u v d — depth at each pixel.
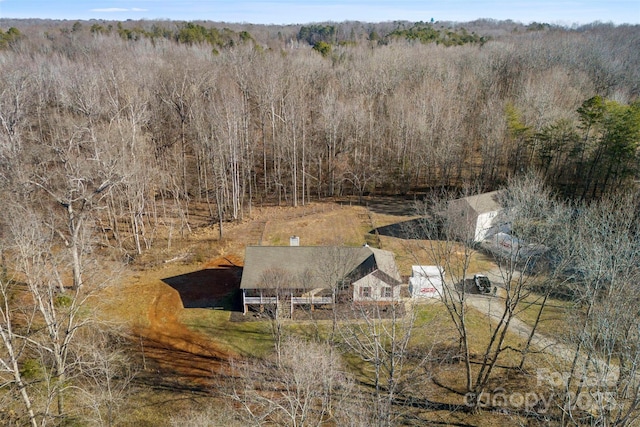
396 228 47.38
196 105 54.25
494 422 23.39
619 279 22.34
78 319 29.20
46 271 23.25
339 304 32.91
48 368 25.20
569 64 83.62
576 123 54.69
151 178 44.62
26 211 28.86
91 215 41.12
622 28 157.25
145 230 46.47
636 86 76.50
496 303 33.62
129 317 32.12
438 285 34.84
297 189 59.53
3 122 39.12
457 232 34.12
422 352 28.38
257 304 33.03
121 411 23.78
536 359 27.61
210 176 57.28
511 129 55.06
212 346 29.38
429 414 23.88
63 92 55.03
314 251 35.09
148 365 27.47
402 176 57.59
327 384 21.66
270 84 57.97
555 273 25.05
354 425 18.33
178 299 34.59
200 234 46.28
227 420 22.48
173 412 23.83
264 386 25.30
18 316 29.83
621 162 47.34
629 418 17.42
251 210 53.00
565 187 53.66
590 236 28.42
